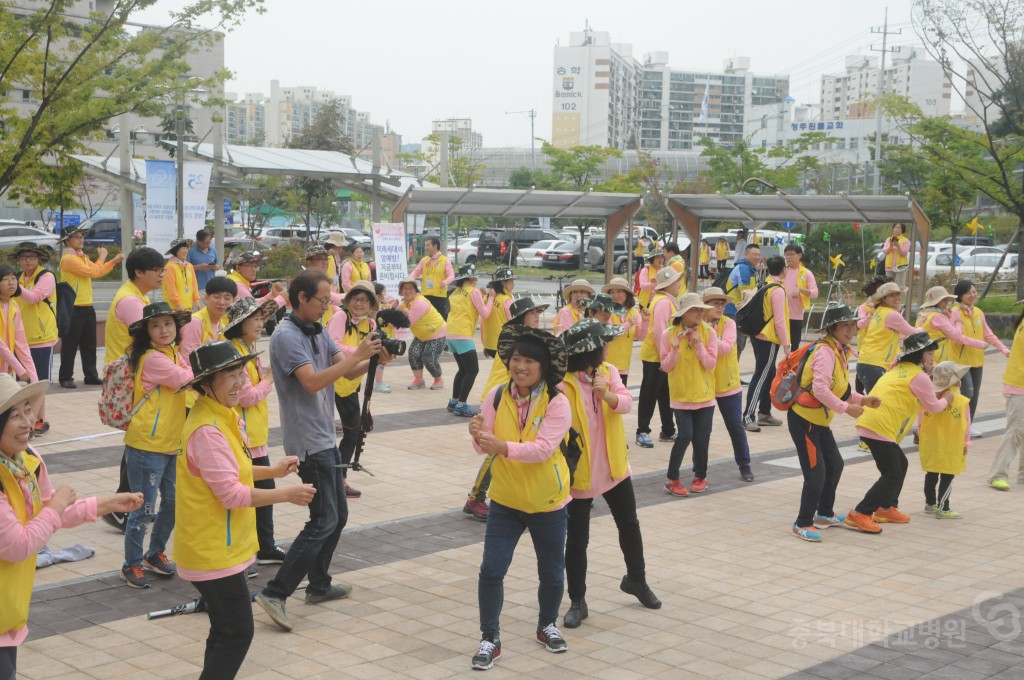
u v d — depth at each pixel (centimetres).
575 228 5009
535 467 539
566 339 587
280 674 525
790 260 1432
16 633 395
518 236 4456
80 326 1376
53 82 1947
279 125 16188
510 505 545
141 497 424
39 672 520
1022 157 2573
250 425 665
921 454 879
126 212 2397
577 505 604
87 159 2405
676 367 920
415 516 841
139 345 649
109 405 638
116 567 698
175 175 1880
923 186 3897
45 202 2139
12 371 927
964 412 861
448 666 538
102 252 1393
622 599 652
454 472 996
